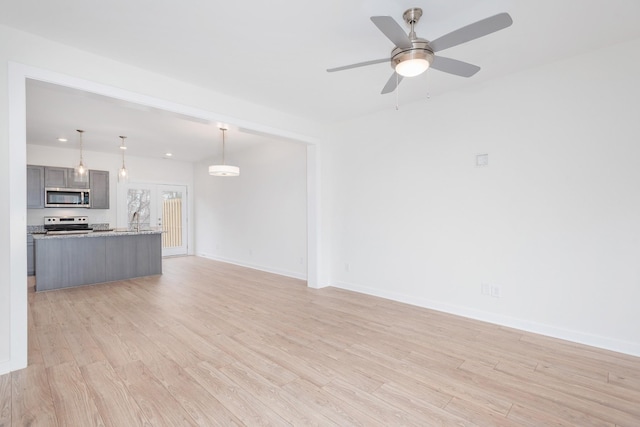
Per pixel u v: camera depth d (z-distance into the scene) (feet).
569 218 9.30
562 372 7.59
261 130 12.98
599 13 7.03
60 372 7.57
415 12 6.85
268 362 8.15
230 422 5.86
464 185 11.37
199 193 27.71
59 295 14.49
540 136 9.75
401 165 13.15
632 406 6.29
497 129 10.57
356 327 10.53
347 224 15.25
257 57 9.01
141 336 9.77
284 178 19.25
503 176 10.48
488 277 10.89
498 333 9.93
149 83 9.81
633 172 8.34
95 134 17.62
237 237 23.13
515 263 10.30
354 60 9.21
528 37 8.04
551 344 9.11
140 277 18.44
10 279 7.50
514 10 6.91
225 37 7.97
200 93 11.04
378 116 13.91
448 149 11.75
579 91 9.06
